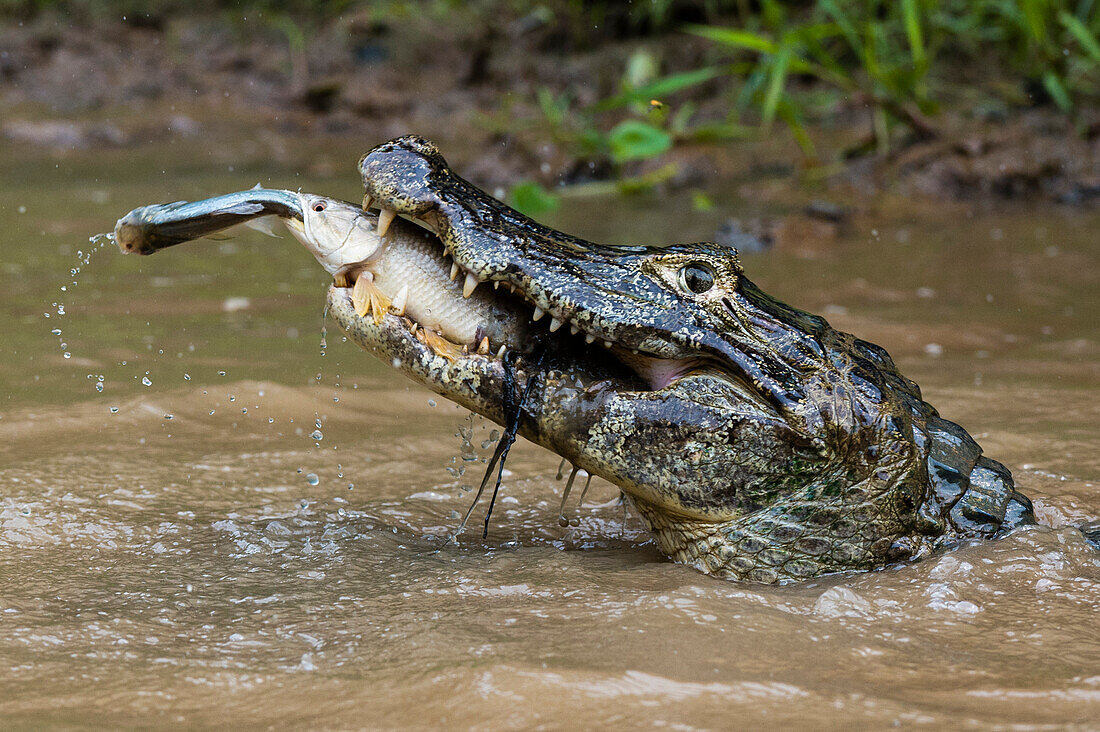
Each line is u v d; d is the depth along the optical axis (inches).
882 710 178.7
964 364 440.8
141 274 563.2
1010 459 335.0
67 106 1101.1
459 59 1191.6
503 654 196.2
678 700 181.3
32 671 194.5
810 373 244.7
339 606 224.2
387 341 243.4
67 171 845.8
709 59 1122.0
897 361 444.1
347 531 271.3
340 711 179.9
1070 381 417.7
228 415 359.6
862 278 584.1
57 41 1243.8
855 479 245.8
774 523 246.2
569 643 202.8
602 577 243.6
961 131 870.4
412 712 178.9
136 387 378.9
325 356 433.4
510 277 235.6
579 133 899.4
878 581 241.0
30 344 427.8
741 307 246.1
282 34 1277.1
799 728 172.7
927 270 603.5
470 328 247.9
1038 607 225.9
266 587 235.3
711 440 241.4
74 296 510.0
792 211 748.0
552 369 247.0
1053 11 935.7
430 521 285.4
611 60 1161.4
